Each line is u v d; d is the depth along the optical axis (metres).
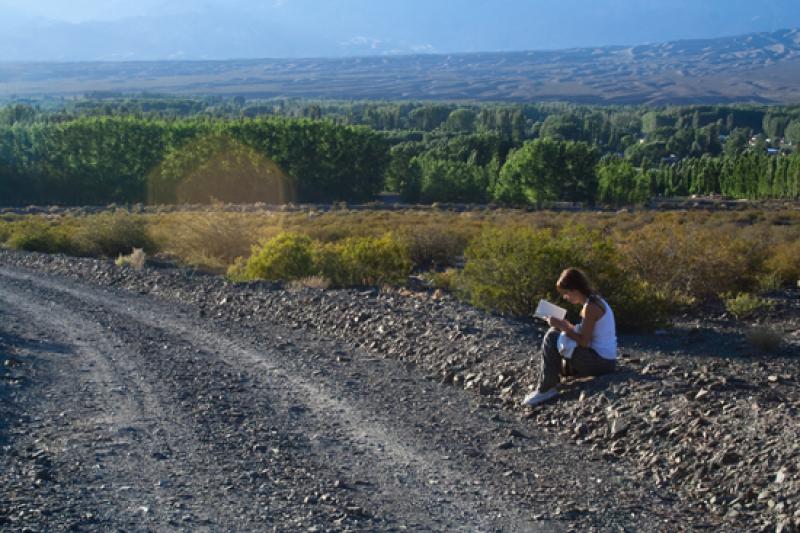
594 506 5.93
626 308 11.90
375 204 81.25
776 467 6.09
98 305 15.45
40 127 92.38
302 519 5.52
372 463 6.76
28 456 6.61
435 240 24.55
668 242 15.73
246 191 86.69
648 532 5.49
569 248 12.41
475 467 6.71
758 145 175.12
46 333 12.50
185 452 6.90
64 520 5.33
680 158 194.62
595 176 84.19
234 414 8.11
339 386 9.33
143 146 88.25
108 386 9.18
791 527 5.38
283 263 17.94
